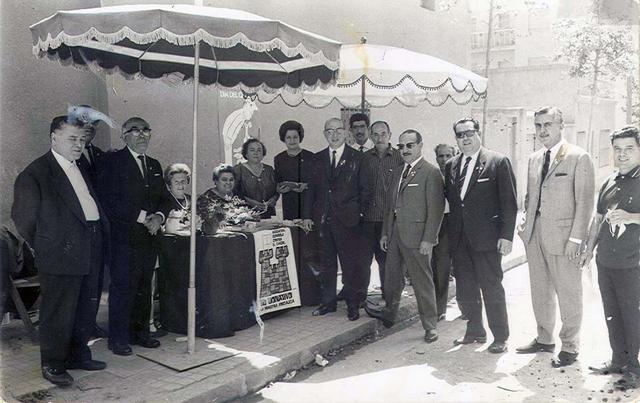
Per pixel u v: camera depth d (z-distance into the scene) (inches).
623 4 221.6
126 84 218.5
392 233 192.9
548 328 175.0
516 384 152.7
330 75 193.3
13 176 192.9
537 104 350.0
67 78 208.1
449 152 219.6
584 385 150.9
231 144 251.0
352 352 184.1
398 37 306.0
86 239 146.0
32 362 158.9
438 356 176.9
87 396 137.4
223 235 184.2
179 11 138.9
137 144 168.4
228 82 217.6
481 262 175.3
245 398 149.6
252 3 245.0
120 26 136.1
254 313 195.2
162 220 175.5
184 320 185.2
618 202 146.1
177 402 134.5
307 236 215.2
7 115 191.0
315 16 271.3
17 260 179.9
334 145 205.9
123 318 166.6
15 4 191.5
